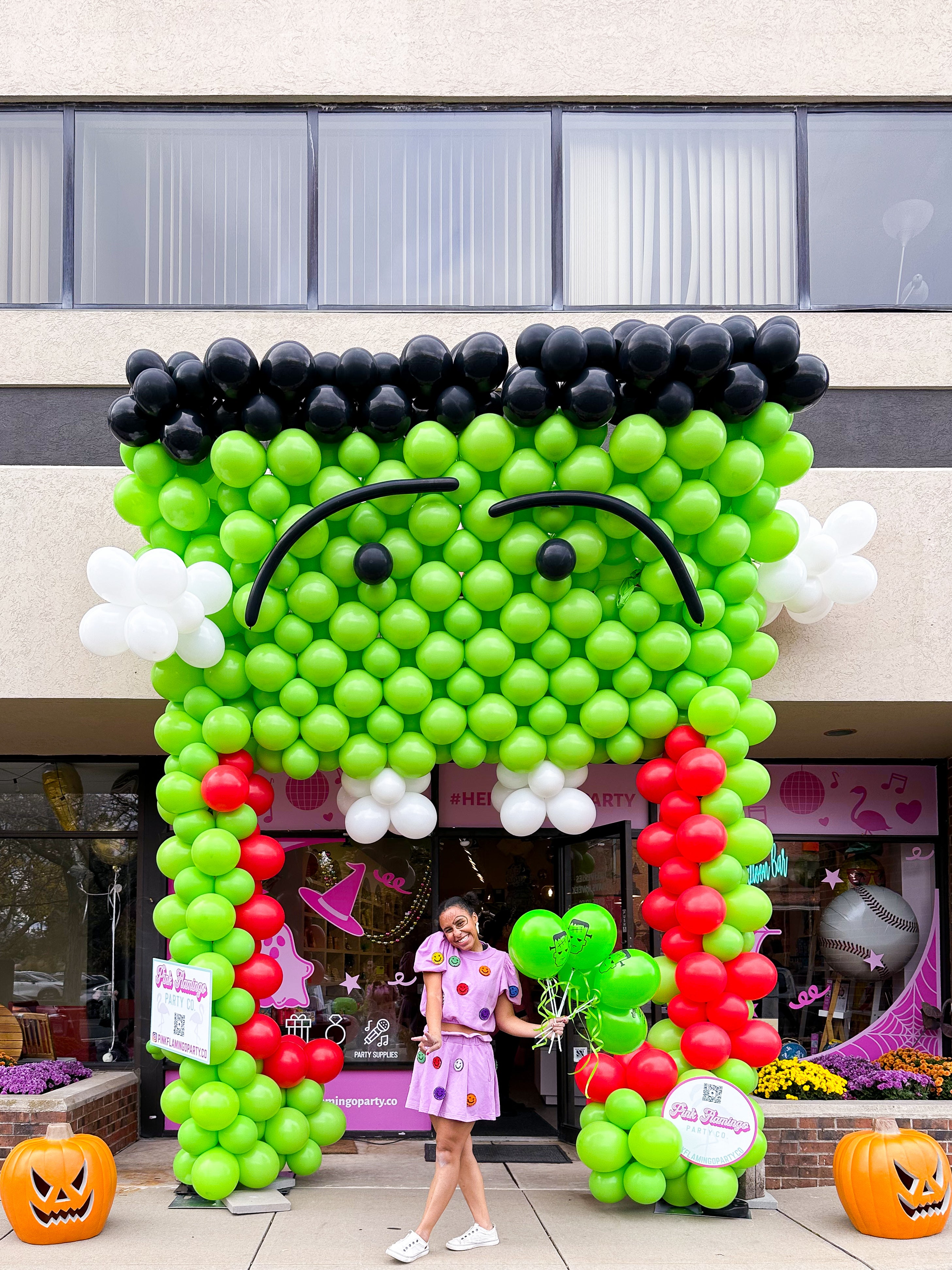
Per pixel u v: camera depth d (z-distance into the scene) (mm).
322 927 8312
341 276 7832
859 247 7871
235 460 5637
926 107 7945
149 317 7566
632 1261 5133
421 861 8430
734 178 7910
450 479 5664
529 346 5613
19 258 7805
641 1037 5785
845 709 7355
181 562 5492
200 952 5902
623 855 7227
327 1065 6320
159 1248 5336
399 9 7867
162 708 7340
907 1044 8594
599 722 5883
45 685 7109
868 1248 5367
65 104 7898
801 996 8633
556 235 7840
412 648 5949
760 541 6062
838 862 8836
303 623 5914
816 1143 6641
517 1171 7051
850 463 7531
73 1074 7652
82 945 8633
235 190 7895
